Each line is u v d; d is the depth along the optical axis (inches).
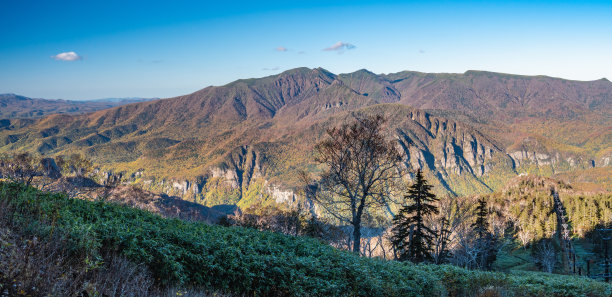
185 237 472.1
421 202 1594.5
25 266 239.3
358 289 550.9
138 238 412.8
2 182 496.1
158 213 705.0
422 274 747.4
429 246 1627.7
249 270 450.9
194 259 414.0
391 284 607.2
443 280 772.6
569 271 3361.2
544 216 4886.8
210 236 536.4
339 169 1239.5
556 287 840.3
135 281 324.5
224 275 429.7
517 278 928.3
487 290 685.3
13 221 343.6
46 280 246.1
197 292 377.7
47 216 385.1
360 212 1251.2
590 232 4424.2
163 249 393.1
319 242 852.6
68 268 289.7
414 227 1756.9
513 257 4057.6
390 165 1221.7
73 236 338.6
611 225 4375.0
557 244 4330.7
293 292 454.6
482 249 2485.2
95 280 294.8
